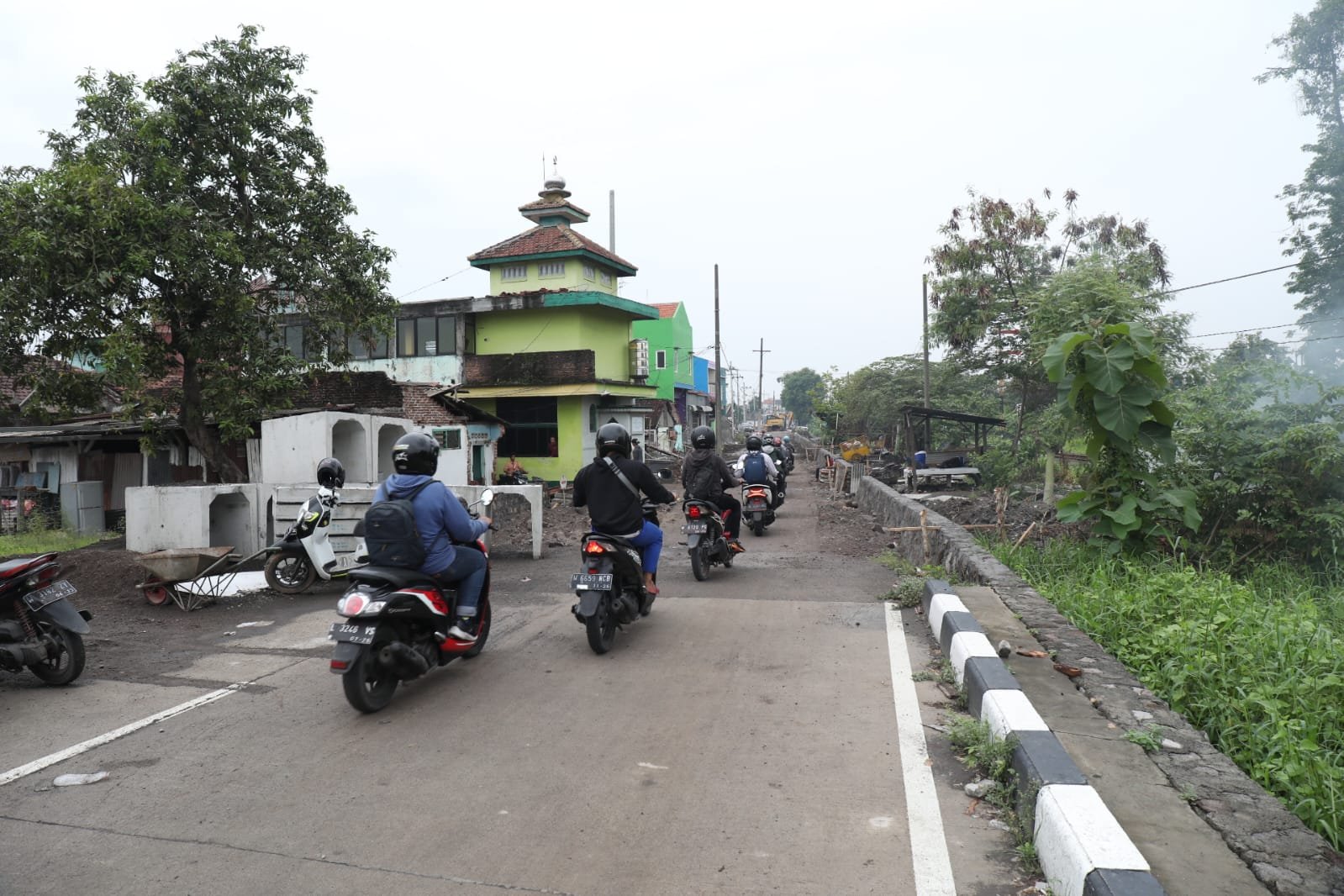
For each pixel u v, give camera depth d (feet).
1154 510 28.40
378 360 86.63
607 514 20.88
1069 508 29.63
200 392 41.52
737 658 19.35
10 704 16.94
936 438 100.94
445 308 84.48
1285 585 29.27
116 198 34.24
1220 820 10.06
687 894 9.62
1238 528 32.50
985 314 65.77
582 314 83.76
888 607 24.32
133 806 12.13
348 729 15.19
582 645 20.86
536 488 35.12
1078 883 8.80
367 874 10.17
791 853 10.49
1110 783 11.12
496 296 84.17
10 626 17.40
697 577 28.96
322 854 10.67
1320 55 77.87
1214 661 16.78
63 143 37.78
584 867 10.26
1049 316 41.47
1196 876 8.84
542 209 89.97
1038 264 69.62
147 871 10.32
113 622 24.13
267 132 40.91
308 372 44.98
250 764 13.62
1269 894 8.46
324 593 28.14
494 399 86.84
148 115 36.81
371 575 16.03
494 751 14.01
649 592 22.24
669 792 12.31
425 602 16.74
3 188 33.65
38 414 39.52
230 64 39.86
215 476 51.44
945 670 17.33
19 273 33.60
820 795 12.10
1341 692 15.51
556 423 84.89
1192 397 34.78
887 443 131.44
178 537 29.60
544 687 17.51
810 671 18.20
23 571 17.60
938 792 12.17
